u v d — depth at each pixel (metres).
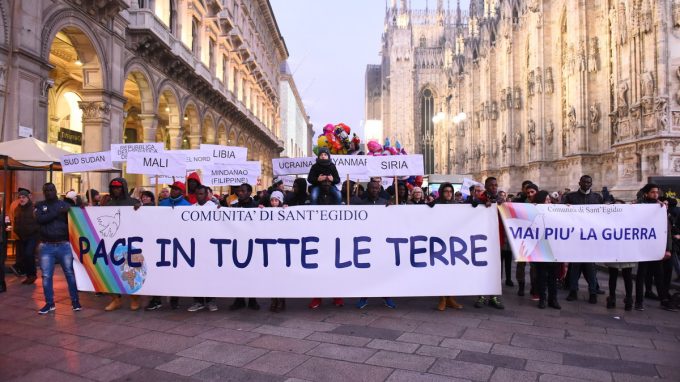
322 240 7.74
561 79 35.47
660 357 5.63
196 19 28.48
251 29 45.78
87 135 17.16
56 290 9.76
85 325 7.04
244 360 5.51
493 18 51.78
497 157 50.56
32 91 13.34
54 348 5.98
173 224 7.89
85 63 16.95
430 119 90.69
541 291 8.20
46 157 11.04
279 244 7.75
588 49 30.81
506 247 10.29
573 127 31.78
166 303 8.59
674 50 20.50
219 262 7.79
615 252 8.01
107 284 7.98
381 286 7.71
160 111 29.53
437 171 82.75
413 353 5.71
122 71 18.77
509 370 5.18
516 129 42.97
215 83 31.05
